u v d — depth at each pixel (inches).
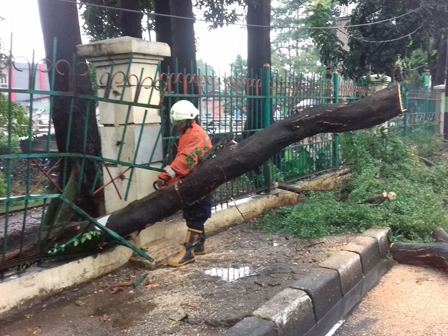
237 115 220.8
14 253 139.9
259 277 149.6
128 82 157.6
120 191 164.6
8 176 122.9
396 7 526.6
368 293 160.9
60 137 199.5
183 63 349.4
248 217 229.0
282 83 256.7
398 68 586.9
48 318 122.9
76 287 143.4
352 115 157.1
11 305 124.1
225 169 153.1
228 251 179.5
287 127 159.0
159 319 120.9
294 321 118.3
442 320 135.7
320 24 518.0
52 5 207.3
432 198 230.2
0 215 256.5
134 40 152.1
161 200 152.4
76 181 165.9
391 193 218.8
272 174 257.4
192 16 357.4
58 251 141.1
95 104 183.6
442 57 795.4
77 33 216.7
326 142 319.3
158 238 176.1
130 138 161.3
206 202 164.6
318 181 296.2
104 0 438.6
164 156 176.9
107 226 150.0
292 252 175.9
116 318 122.3
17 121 233.3
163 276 152.3
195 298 133.7
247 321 110.8
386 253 184.1
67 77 206.4
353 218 202.8
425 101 561.6
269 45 388.5
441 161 404.2
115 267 157.4
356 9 551.8
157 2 379.9
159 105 161.3
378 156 311.0
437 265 173.8
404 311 144.0
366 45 533.6
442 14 530.6
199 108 196.4
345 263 150.9
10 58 116.0
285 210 220.5
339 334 133.0
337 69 563.8
